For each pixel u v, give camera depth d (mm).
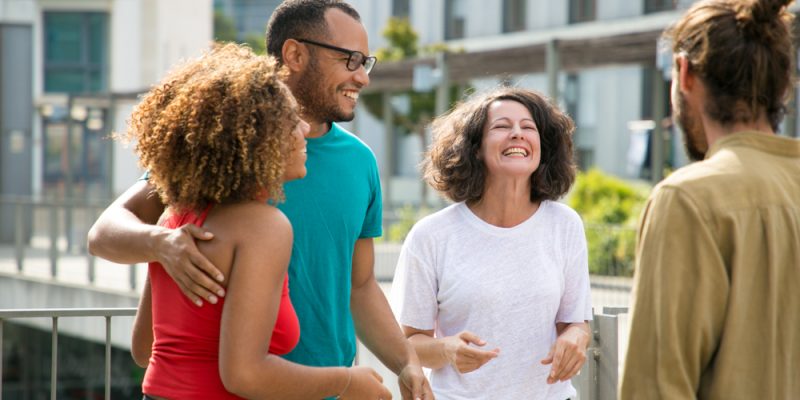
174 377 2229
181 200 2262
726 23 2148
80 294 12523
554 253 3166
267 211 2229
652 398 2041
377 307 2979
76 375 15656
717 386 2051
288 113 2250
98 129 33875
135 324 2578
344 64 2865
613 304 9812
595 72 23781
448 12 27719
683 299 2047
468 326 3121
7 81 19438
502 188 3166
